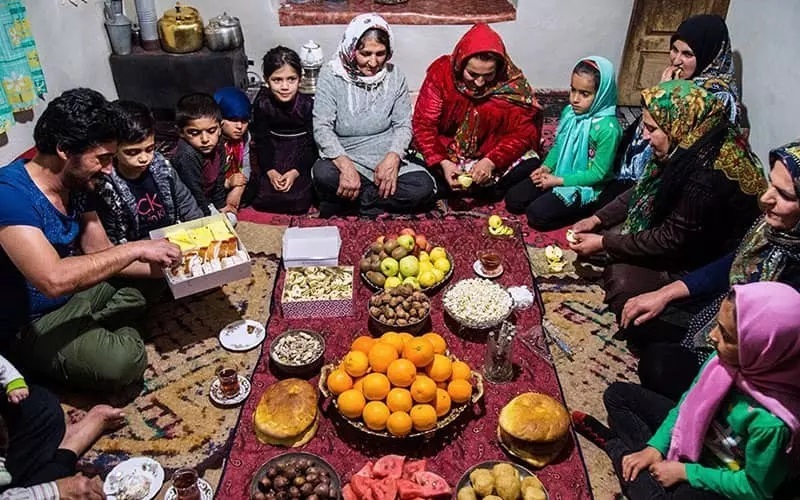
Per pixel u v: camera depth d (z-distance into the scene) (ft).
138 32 13.57
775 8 10.09
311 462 6.47
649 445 6.57
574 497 6.61
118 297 8.20
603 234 9.40
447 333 8.48
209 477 6.89
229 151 10.86
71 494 5.99
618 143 10.70
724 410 5.90
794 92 9.59
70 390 7.91
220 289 9.46
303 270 8.88
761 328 5.29
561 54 14.46
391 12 13.80
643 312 7.99
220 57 12.93
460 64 10.79
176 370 8.14
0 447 5.71
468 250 10.04
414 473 6.49
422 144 11.49
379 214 11.31
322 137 11.01
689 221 8.12
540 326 8.70
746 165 7.85
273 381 7.83
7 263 7.13
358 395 6.71
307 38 14.08
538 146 12.09
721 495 5.88
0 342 7.43
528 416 6.80
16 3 9.64
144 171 8.54
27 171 6.93
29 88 10.05
